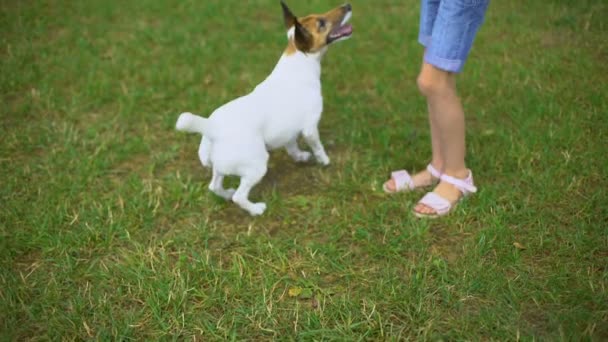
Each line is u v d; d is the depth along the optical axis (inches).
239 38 231.1
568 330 101.8
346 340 103.1
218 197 143.3
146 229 135.0
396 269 120.9
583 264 116.8
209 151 130.6
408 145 163.5
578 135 155.4
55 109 183.8
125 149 163.8
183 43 226.2
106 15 250.7
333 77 201.6
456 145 131.1
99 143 167.5
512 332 102.7
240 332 107.7
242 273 120.1
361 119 176.6
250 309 110.8
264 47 223.3
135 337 107.7
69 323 109.4
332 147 166.7
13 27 237.0
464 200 137.2
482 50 212.1
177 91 195.2
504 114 174.6
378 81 195.9
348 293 114.0
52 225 134.5
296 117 138.3
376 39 227.0
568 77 186.7
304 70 140.6
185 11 254.2
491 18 234.2
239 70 207.8
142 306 114.7
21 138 168.1
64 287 118.5
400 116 176.6
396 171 150.4
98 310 112.7
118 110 185.5
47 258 126.0
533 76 190.4
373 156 159.5
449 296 111.2
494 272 116.8
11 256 126.3
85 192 147.1
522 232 128.0
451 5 111.7
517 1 246.7
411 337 105.0
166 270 120.6
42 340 106.4
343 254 125.2
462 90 188.2
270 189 149.7
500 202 137.2
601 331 101.7
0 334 106.5
